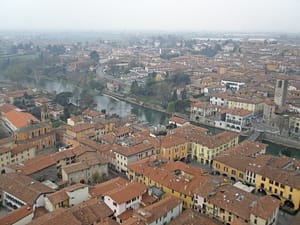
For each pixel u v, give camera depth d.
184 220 98.50
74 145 171.25
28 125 183.25
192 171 133.00
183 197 117.94
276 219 108.81
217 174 148.12
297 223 103.00
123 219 102.44
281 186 123.31
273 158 147.75
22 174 127.75
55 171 139.88
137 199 110.81
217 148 164.00
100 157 145.25
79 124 189.38
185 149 168.25
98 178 139.00
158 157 147.88
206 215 111.94
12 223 96.06
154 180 127.25
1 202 119.50
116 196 106.56
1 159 146.38
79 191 113.38
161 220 100.44
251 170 134.12
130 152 149.75
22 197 111.12
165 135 183.75
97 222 99.44
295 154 194.00
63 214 96.06
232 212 104.50
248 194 112.38
